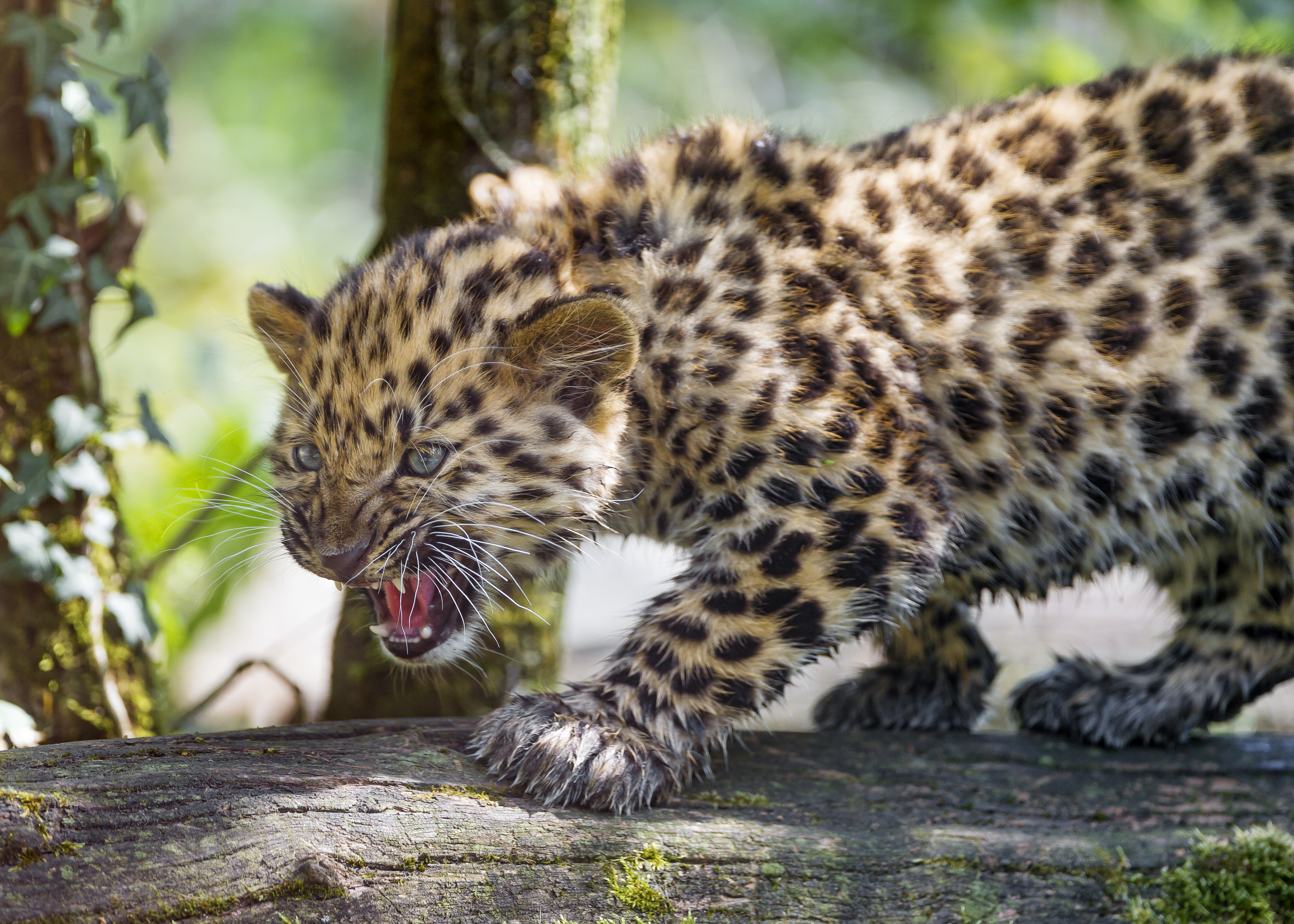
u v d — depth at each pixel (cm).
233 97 2991
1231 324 776
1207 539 848
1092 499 807
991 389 782
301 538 745
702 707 727
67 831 579
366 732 722
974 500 809
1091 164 796
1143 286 775
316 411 735
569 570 933
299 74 3045
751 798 736
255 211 2714
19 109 865
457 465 720
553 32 1069
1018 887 706
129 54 2830
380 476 715
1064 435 789
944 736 839
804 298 748
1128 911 707
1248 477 798
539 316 711
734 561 735
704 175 790
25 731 837
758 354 730
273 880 600
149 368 1931
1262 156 791
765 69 2464
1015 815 759
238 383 1714
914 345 774
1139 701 857
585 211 800
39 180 873
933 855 709
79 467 891
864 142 855
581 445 740
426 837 641
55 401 882
